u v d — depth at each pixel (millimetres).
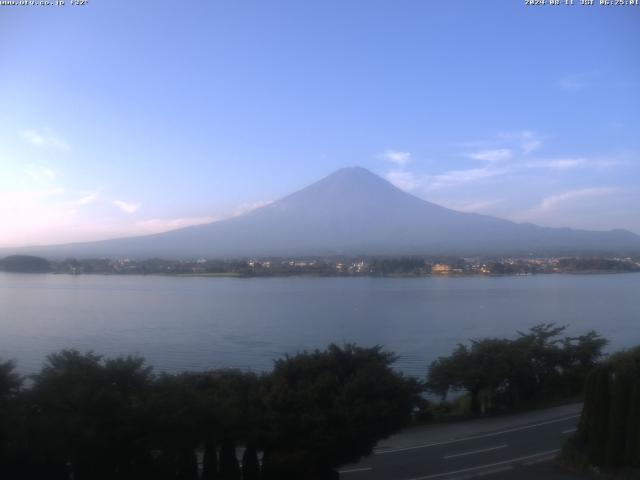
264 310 67062
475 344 25234
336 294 86688
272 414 12242
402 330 53312
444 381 23516
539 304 75750
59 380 10977
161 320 57500
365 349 14828
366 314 64125
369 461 16375
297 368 13930
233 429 11672
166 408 10820
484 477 14625
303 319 59375
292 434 12289
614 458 14312
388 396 13289
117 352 38531
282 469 12242
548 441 18500
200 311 64438
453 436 19297
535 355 25438
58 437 10086
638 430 14062
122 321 56500
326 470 12953
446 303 75812
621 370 14602
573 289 99000
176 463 11094
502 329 54344
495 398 24172
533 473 14836
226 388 12875
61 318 57500
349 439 12414
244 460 12430
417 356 39344
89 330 50188
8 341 42531
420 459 16578
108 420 10500
